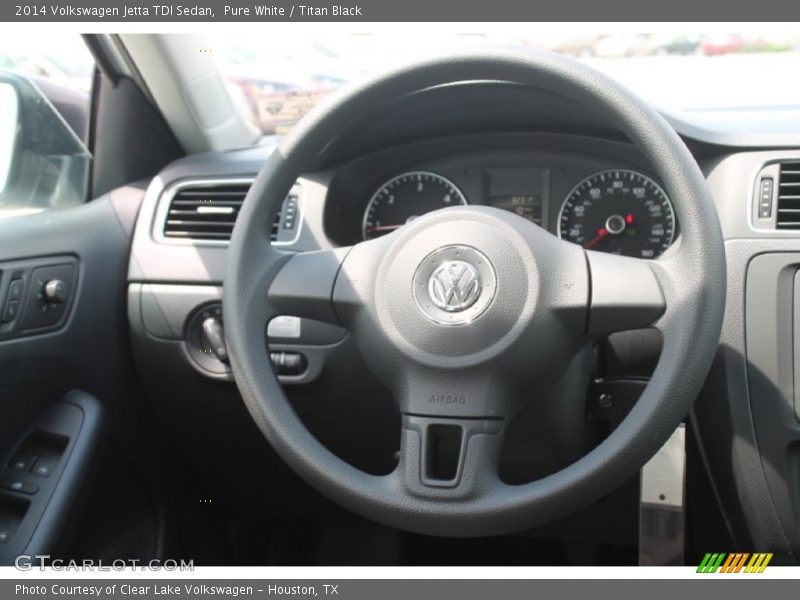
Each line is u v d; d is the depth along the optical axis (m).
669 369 0.79
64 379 1.23
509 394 0.86
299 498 1.44
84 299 1.25
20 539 1.12
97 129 1.42
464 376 0.85
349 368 1.19
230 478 1.44
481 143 1.26
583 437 1.00
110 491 1.36
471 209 0.90
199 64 1.45
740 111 1.23
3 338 1.11
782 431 1.03
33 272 1.15
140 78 1.44
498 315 0.85
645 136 0.83
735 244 1.06
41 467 1.18
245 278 0.94
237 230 0.95
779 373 1.03
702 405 1.08
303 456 0.86
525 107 1.16
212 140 1.54
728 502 1.09
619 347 1.03
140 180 1.49
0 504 1.18
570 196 1.22
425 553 1.51
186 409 1.35
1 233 1.11
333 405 1.22
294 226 1.25
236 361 0.91
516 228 0.88
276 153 0.95
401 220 1.31
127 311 1.33
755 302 1.04
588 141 1.20
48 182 1.33
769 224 1.06
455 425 0.85
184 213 1.34
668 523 1.00
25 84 1.30
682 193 0.81
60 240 1.21
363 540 1.53
